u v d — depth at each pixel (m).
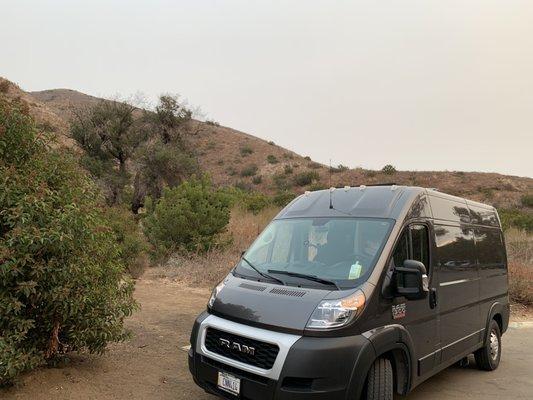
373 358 4.14
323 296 4.25
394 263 4.71
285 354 3.95
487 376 6.77
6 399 4.79
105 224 5.87
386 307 4.47
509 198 59.09
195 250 15.22
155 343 7.36
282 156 86.44
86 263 5.16
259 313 4.27
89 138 35.16
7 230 4.82
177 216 15.36
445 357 5.56
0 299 4.56
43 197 4.80
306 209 5.67
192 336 4.76
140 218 18.08
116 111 36.09
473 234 6.69
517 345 8.81
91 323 5.46
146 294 11.35
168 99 38.03
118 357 6.52
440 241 5.66
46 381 5.27
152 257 15.09
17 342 4.74
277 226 5.62
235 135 96.50
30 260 4.59
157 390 5.49
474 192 62.97
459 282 5.98
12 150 5.27
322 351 3.92
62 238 4.64
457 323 5.88
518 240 19.00
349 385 3.94
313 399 3.85
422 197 5.54
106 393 5.27
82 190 5.57
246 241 17.11
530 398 5.88
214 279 13.04
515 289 12.79
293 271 4.85
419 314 4.98
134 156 35.25
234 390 4.21
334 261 4.79
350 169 74.44
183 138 38.91
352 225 5.08
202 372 4.55
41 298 4.88
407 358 4.67
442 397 5.84
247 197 28.50
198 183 17.27
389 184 5.74
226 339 4.38
